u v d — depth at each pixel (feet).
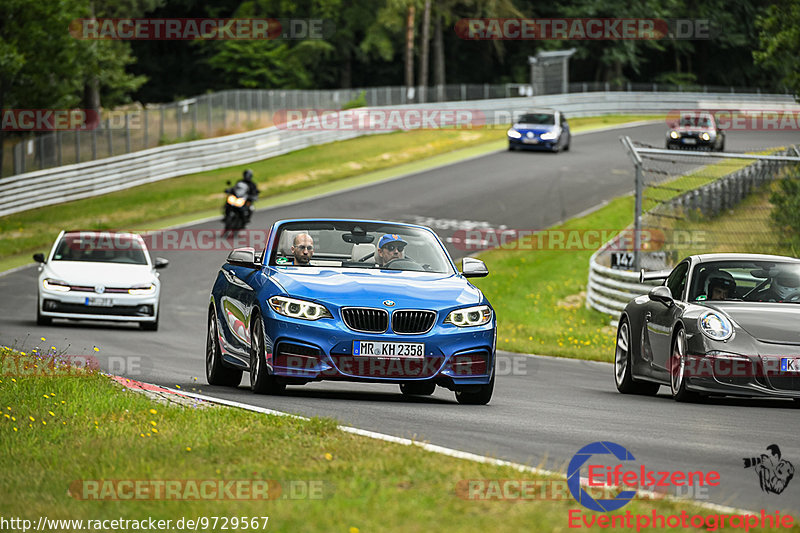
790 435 63.82
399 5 559.79
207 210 291.58
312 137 396.57
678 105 566.36
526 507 39.34
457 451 52.34
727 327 80.12
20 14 317.22
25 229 263.08
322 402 73.26
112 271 147.13
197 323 160.76
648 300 92.84
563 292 211.20
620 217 277.85
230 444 53.06
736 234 188.75
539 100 500.74
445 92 483.10
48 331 136.36
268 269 80.43
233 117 378.12
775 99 570.87
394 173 353.10
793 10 205.46
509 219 276.82
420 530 36.01
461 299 76.54
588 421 68.28
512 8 630.74
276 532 36.63
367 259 82.02
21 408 65.00
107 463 48.85
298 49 574.97
